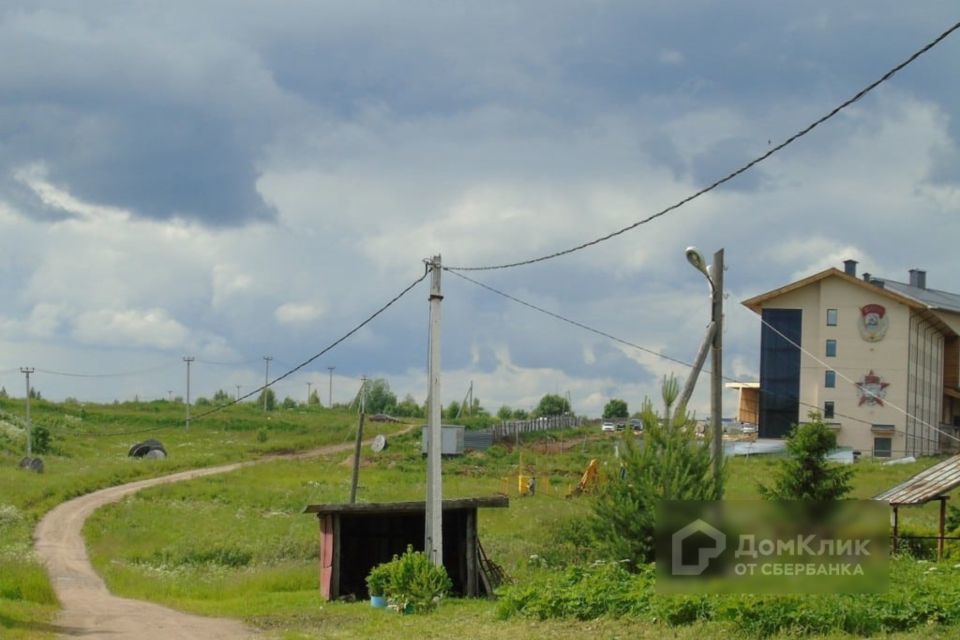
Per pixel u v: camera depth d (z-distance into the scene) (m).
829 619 13.59
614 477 19.23
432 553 22.09
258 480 59.19
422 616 19.20
